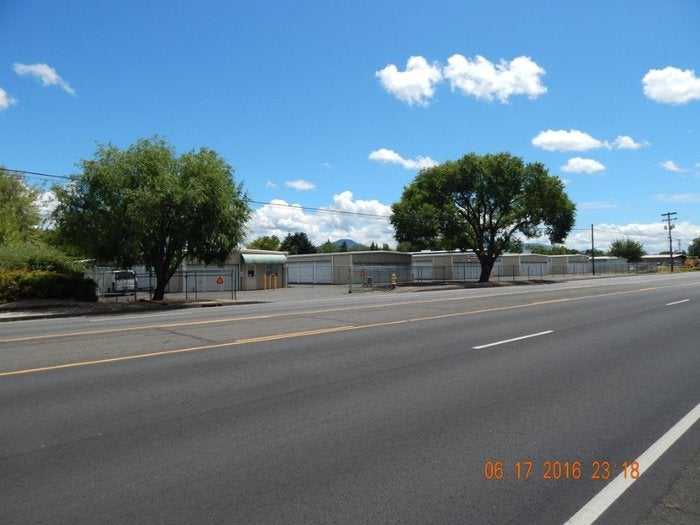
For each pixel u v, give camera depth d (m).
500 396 6.93
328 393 7.08
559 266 79.06
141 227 25.06
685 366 8.82
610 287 33.41
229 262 43.75
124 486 4.27
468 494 4.13
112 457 4.87
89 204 25.47
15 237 34.47
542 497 4.09
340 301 25.67
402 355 9.77
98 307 24.45
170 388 7.36
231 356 9.69
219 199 27.02
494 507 3.93
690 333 12.62
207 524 3.68
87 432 5.54
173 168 27.20
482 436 5.40
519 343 11.17
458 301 22.67
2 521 3.73
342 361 9.21
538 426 5.71
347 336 12.12
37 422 5.88
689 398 6.83
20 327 16.28
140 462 4.75
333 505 3.94
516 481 4.36
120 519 3.75
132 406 6.48
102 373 8.31
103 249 25.73
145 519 3.75
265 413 6.19
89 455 4.92
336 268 54.44
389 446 5.12
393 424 5.79
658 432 5.53
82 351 10.36
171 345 10.97
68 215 25.28
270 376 8.07
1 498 4.07
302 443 5.21
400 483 4.31
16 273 25.17
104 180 25.23
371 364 8.96
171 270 29.17
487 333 12.62
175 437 5.39
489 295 26.84
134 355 9.84
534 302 21.73
